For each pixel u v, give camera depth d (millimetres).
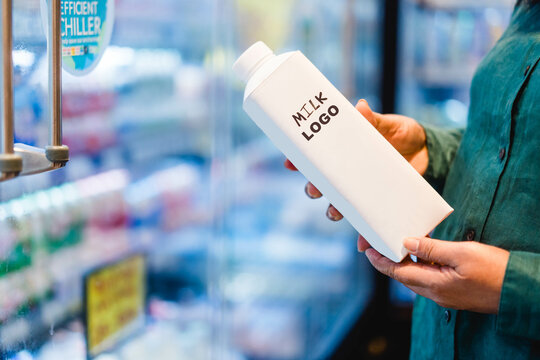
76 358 1037
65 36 774
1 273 760
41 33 733
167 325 1477
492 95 730
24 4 697
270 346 1800
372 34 2596
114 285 1237
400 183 656
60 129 568
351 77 2424
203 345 1535
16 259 807
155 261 1496
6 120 471
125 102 1356
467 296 616
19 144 621
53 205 967
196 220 1691
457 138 927
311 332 2033
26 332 834
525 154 653
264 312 1915
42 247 906
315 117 651
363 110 792
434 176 895
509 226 660
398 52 2607
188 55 1646
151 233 1478
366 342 2342
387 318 2545
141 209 1423
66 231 1022
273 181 2131
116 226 1279
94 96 1186
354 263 2527
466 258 601
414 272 643
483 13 2656
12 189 802
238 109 1826
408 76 2709
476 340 702
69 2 783
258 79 657
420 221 656
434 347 777
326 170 650
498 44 773
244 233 1917
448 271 620
